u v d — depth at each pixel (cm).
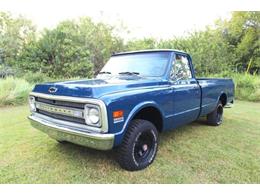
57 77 1450
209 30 1844
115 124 263
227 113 722
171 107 364
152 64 393
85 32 1716
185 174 303
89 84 291
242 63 2105
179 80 396
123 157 297
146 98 310
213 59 1459
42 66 1438
